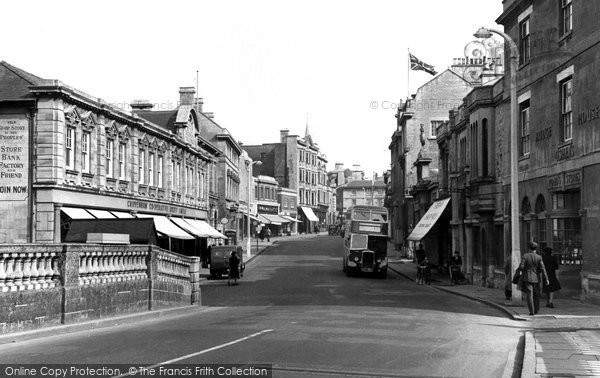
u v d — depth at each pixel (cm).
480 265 3319
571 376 922
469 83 6650
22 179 3067
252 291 3127
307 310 2017
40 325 1382
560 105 2350
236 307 2291
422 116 6669
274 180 11662
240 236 9131
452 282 3441
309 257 6444
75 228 2339
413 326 1550
